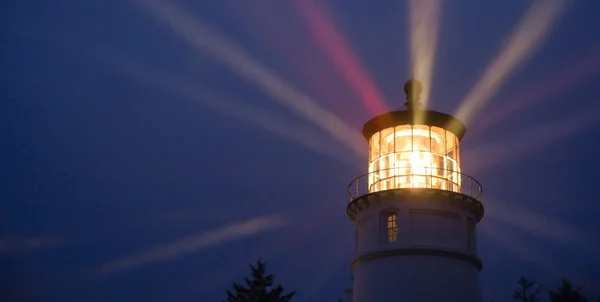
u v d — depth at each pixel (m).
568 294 26.59
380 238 27.39
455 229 27.33
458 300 26.36
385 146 29.22
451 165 28.70
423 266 26.48
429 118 28.69
